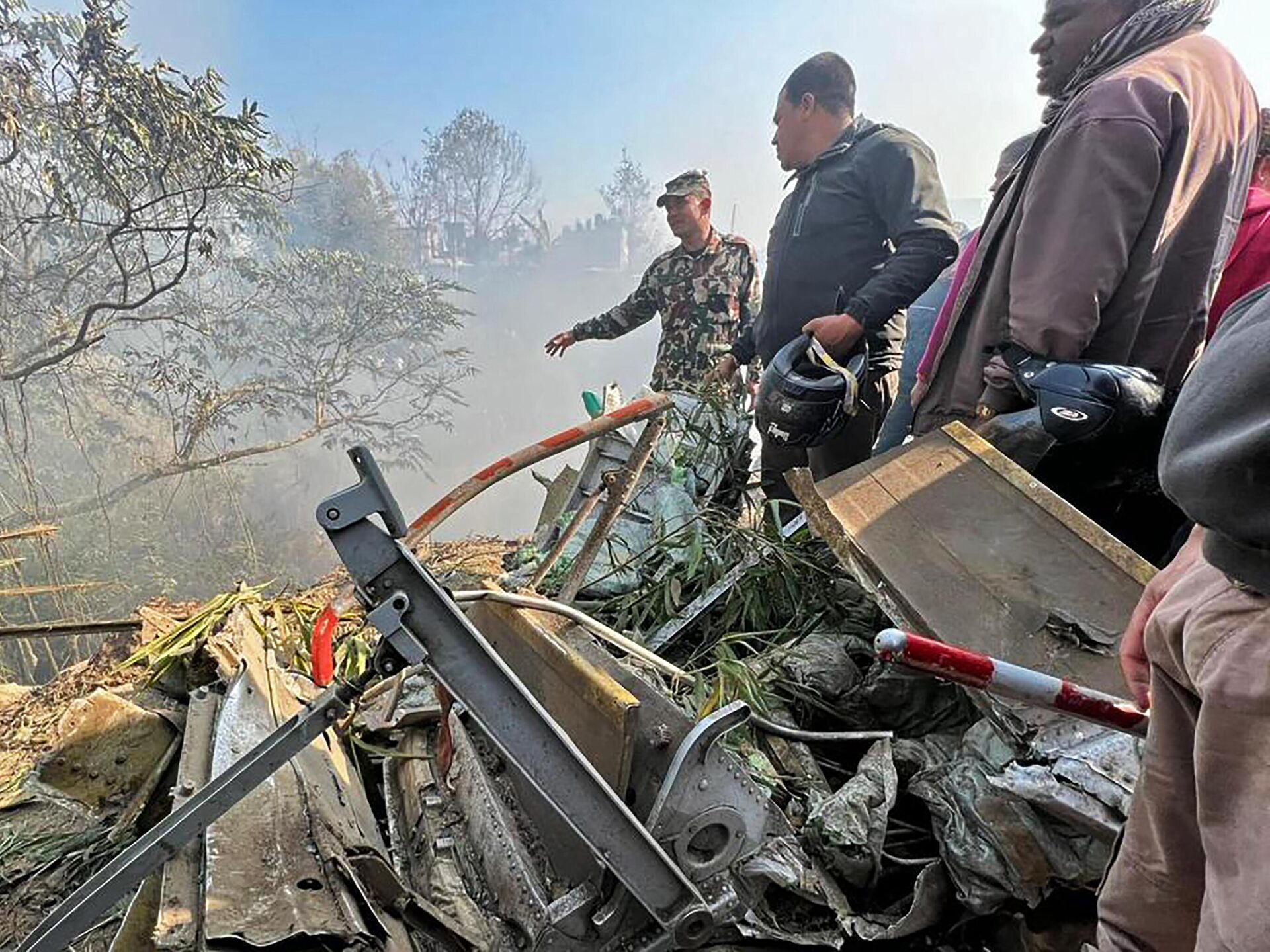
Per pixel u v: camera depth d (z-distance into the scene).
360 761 1.93
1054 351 1.95
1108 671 1.55
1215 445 0.68
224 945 1.14
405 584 1.04
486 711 1.07
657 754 1.35
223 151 7.85
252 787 1.12
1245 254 2.13
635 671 1.76
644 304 4.66
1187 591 0.85
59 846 1.84
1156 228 1.91
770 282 3.38
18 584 6.72
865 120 3.11
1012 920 1.44
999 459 2.06
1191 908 0.92
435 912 1.39
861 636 2.27
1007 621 1.69
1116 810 1.30
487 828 1.53
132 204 7.94
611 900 1.26
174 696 2.34
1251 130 2.06
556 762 1.09
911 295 2.79
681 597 2.61
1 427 8.24
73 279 8.09
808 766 1.78
